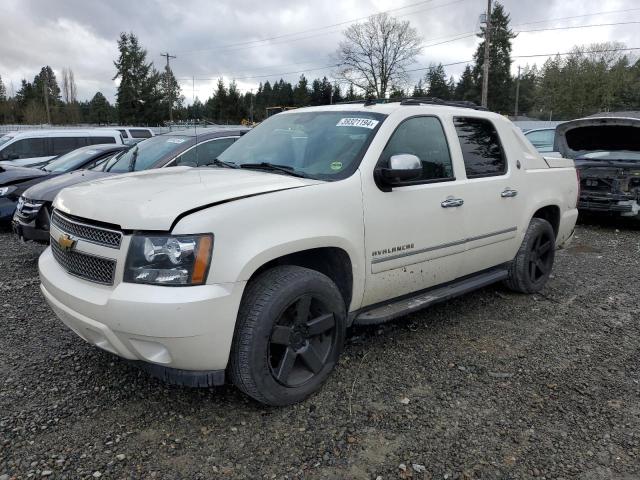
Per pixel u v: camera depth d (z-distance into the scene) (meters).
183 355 2.79
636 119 8.93
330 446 2.89
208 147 7.30
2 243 7.85
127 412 3.16
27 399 3.27
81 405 3.22
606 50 52.06
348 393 3.44
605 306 5.23
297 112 4.50
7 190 8.46
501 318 4.85
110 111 90.12
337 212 3.34
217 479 2.62
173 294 2.71
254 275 3.14
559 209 5.57
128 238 2.81
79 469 2.65
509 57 76.81
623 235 9.05
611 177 9.02
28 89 95.25
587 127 9.66
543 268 5.51
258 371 2.99
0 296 5.23
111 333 2.84
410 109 4.02
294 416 3.16
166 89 62.06
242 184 3.21
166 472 2.66
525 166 5.04
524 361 3.98
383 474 2.68
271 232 2.99
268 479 2.63
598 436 3.05
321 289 3.23
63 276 3.20
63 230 3.25
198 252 2.73
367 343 4.21
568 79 56.84
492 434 3.04
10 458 2.71
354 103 4.32
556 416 3.24
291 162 3.80
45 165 9.59
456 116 4.43
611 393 3.54
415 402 3.35
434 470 2.72
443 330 4.53
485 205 4.47
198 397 3.34
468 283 4.62
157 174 3.76
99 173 6.87
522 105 81.50
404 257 3.82
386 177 3.54
